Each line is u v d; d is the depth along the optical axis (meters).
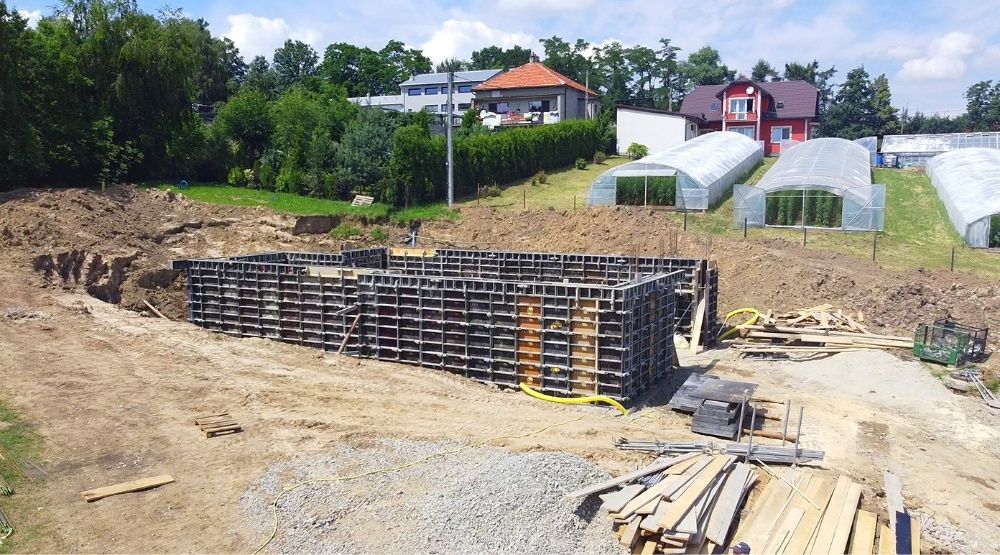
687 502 10.73
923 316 23.27
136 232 28.89
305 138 43.88
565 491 11.22
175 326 21.14
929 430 15.88
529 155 48.25
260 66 90.38
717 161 41.44
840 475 12.95
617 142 59.75
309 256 26.58
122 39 35.97
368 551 10.09
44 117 32.75
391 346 20.09
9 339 18.39
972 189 33.91
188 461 12.86
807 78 106.50
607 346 16.92
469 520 10.52
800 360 20.77
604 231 32.59
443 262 27.19
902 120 102.12
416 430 14.52
